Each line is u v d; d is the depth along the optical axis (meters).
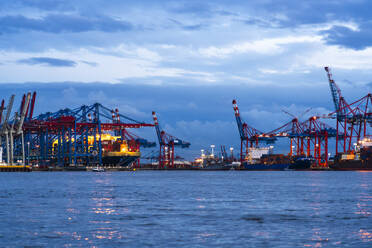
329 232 39.59
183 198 70.94
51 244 34.72
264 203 63.09
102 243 35.06
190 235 38.19
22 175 188.12
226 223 44.28
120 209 55.28
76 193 80.31
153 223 44.09
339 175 197.00
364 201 66.06
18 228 41.22
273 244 34.81
